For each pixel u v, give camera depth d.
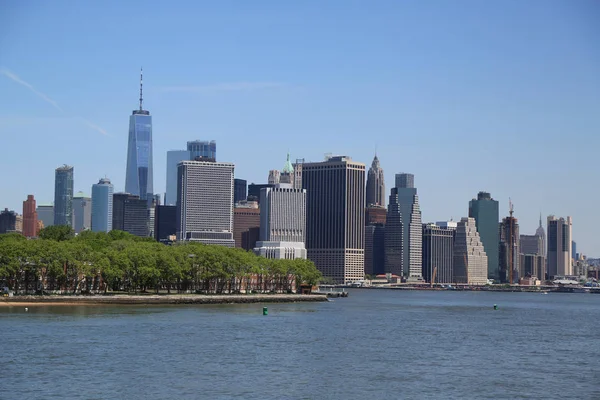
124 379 163.75
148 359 188.75
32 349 199.12
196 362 186.62
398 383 167.00
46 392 150.75
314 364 189.12
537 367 192.25
